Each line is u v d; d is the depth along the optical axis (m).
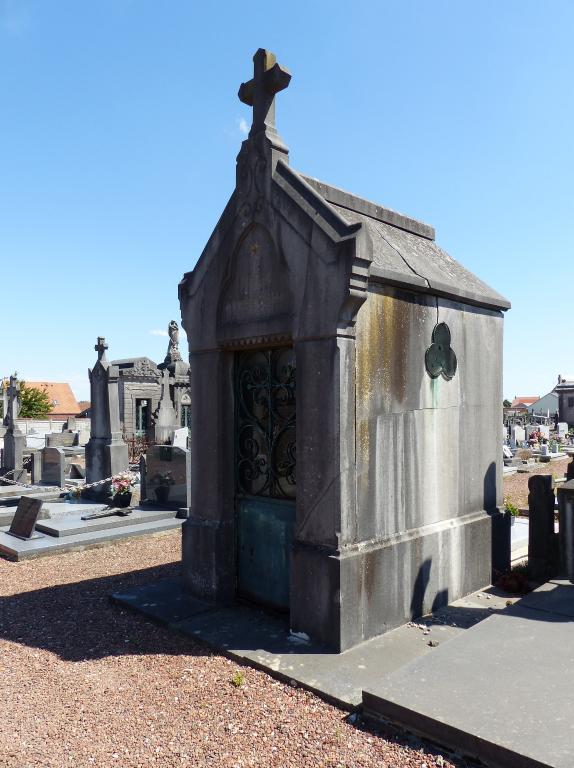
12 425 17.72
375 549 4.71
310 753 3.21
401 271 5.05
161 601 5.68
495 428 6.51
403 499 5.11
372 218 6.02
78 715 3.68
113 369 13.20
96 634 5.08
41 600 6.15
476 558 5.99
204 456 5.77
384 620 4.80
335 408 4.49
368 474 4.74
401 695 3.41
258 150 5.20
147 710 3.73
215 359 5.66
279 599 5.30
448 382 5.71
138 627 5.20
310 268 4.68
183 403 27.92
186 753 3.24
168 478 10.87
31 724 3.58
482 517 6.12
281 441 5.32
